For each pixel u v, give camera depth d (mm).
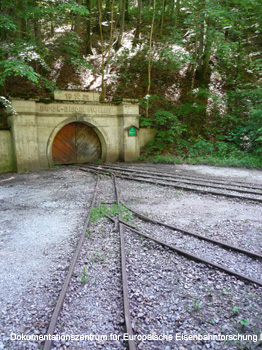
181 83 21906
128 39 26359
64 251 4652
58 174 12750
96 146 17656
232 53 21797
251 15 20781
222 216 6324
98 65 22234
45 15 14836
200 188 8930
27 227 5836
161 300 3338
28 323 2963
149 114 18781
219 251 4582
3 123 14938
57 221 6156
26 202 7828
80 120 15977
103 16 28688
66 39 16000
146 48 23922
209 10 14984
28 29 14758
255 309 3162
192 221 6020
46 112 14891
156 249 4684
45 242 5047
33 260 4371
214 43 18016
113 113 17281
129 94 20000
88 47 23203
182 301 3328
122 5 24062
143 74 22109
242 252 4473
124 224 5785
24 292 3527
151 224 5867
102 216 6285
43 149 14969
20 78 18234
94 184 10055
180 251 4449
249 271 3949
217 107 20172
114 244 4883
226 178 10852
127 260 4297
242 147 16969
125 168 13914
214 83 22234
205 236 5180
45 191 9172
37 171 14078
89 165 15586
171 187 9336
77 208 7078
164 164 15609
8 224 6047
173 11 24125
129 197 8125
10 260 4383
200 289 3566
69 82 19547
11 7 12516
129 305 3213
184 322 2975
